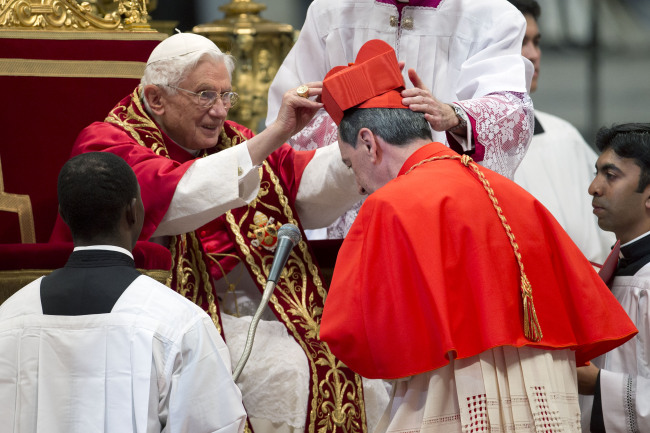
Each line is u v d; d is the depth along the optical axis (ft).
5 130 51.96
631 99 110.83
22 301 32.78
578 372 42.75
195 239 46.91
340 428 44.16
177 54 46.44
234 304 48.80
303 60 57.67
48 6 53.67
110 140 46.42
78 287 32.40
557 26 111.14
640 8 110.11
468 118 47.75
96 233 33.19
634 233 45.21
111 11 69.31
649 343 42.78
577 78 111.45
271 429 43.83
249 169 44.16
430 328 33.68
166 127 47.55
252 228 48.52
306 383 44.16
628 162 44.75
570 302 35.65
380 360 34.17
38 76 52.60
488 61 53.57
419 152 37.11
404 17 55.93
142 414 31.07
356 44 56.29
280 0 104.37
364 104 37.96
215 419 31.86
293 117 43.70
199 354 31.99
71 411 31.42
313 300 47.75
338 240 50.55
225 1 99.19
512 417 34.04
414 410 34.83
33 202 51.90
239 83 82.58
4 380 31.94
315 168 49.62
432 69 55.77
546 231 36.22
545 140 83.20
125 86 53.72
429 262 33.73
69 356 31.76
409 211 34.58
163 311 32.22
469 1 55.77
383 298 34.22
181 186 44.06
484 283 33.88
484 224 34.78
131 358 31.53
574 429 34.94
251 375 44.11
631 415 41.45
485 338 33.45
